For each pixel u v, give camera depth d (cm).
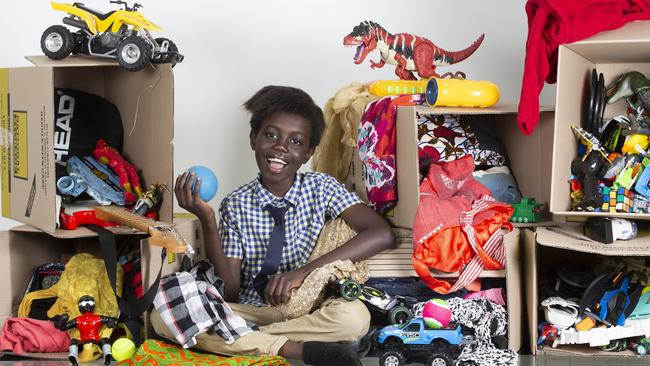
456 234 278
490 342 269
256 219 296
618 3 275
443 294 290
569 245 263
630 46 272
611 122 292
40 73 268
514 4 394
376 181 298
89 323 263
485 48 396
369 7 396
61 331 269
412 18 396
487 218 281
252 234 296
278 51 399
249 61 398
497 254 279
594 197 274
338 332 261
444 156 310
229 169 401
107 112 309
